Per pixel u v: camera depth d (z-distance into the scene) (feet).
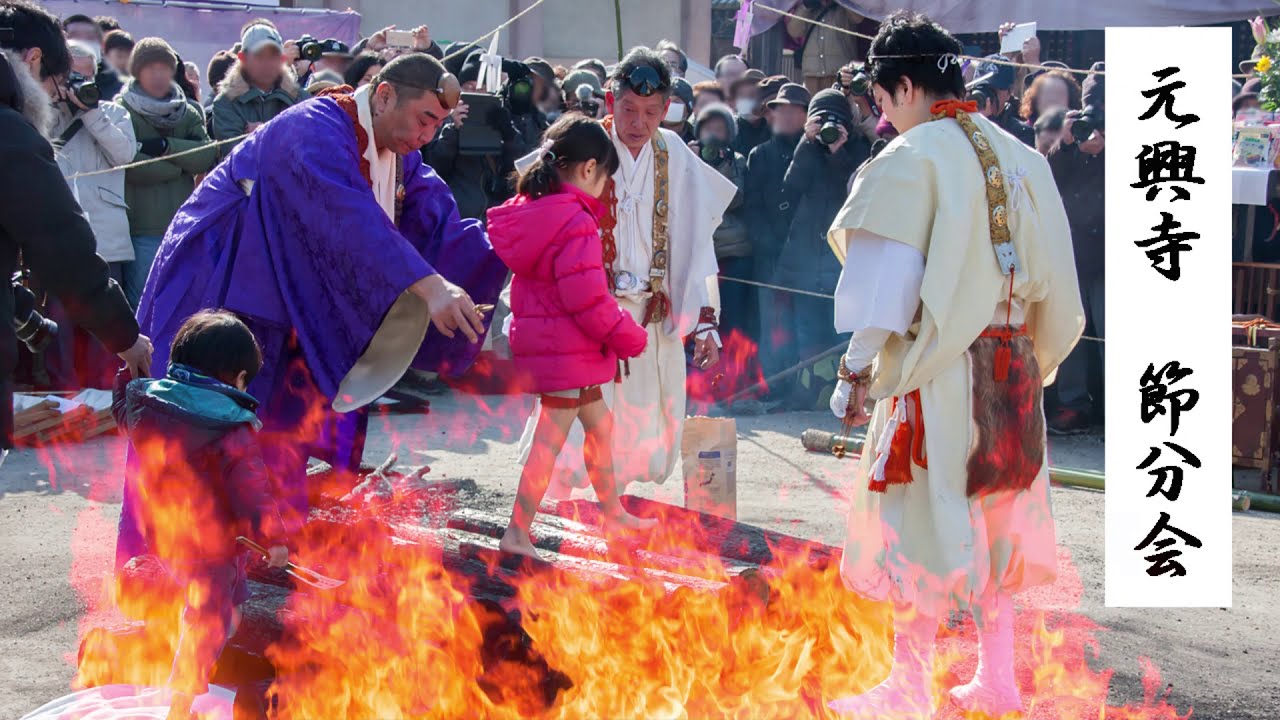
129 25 42.65
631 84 17.17
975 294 12.58
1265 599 17.87
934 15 39.04
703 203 18.01
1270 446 24.54
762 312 31.24
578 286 14.33
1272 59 29.19
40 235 11.48
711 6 57.16
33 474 22.98
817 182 30.12
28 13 12.76
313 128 14.65
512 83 29.58
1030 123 31.45
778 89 32.30
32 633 15.48
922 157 12.55
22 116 11.63
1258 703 14.26
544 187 14.48
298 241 14.49
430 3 54.24
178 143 29.19
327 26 45.11
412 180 16.11
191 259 14.85
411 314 14.97
